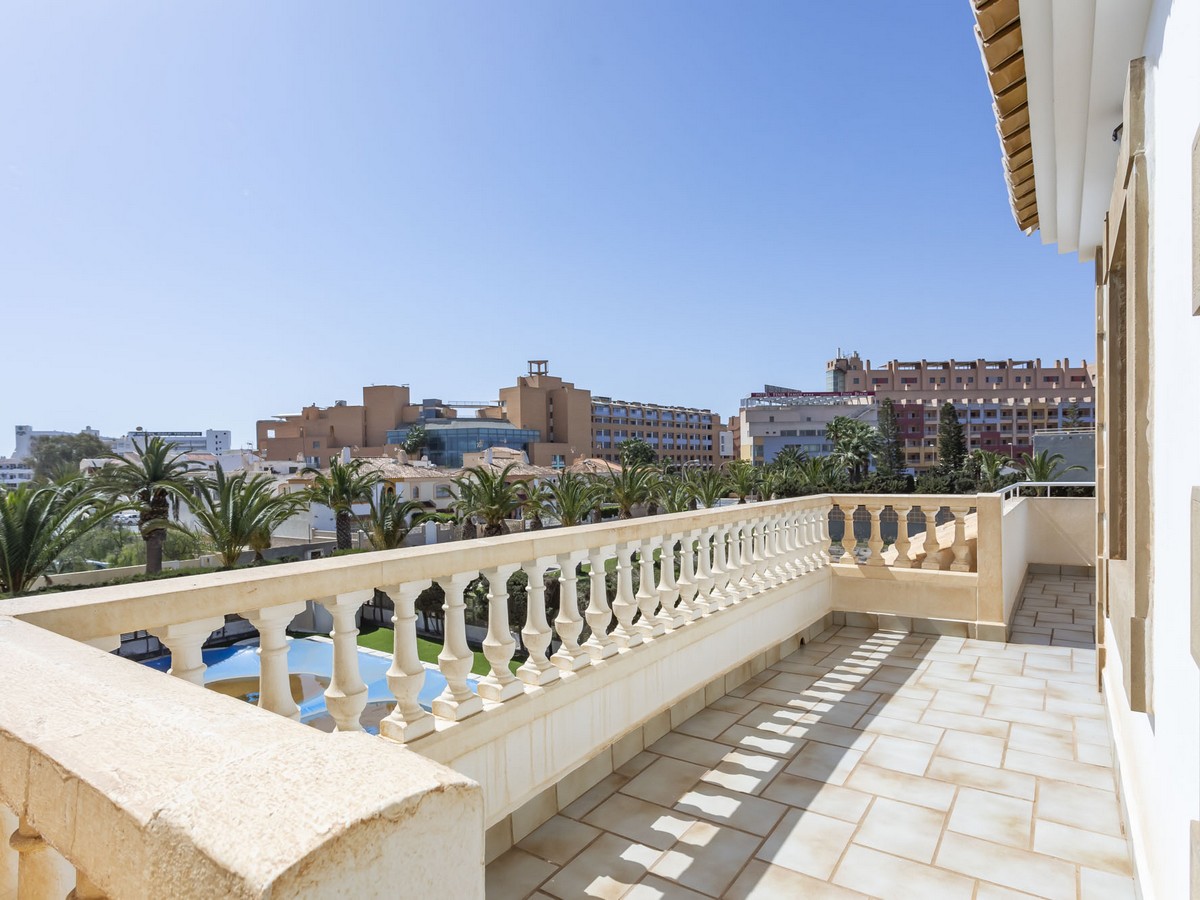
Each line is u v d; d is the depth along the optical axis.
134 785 0.80
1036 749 4.29
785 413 110.19
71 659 1.33
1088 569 10.04
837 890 2.93
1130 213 2.31
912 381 128.12
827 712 5.02
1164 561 1.99
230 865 0.62
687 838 3.39
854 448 76.50
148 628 2.06
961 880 2.98
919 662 6.20
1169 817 2.03
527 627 3.62
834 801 3.71
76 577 27.23
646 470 44.59
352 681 2.68
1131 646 2.30
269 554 34.31
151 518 27.95
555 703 3.57
